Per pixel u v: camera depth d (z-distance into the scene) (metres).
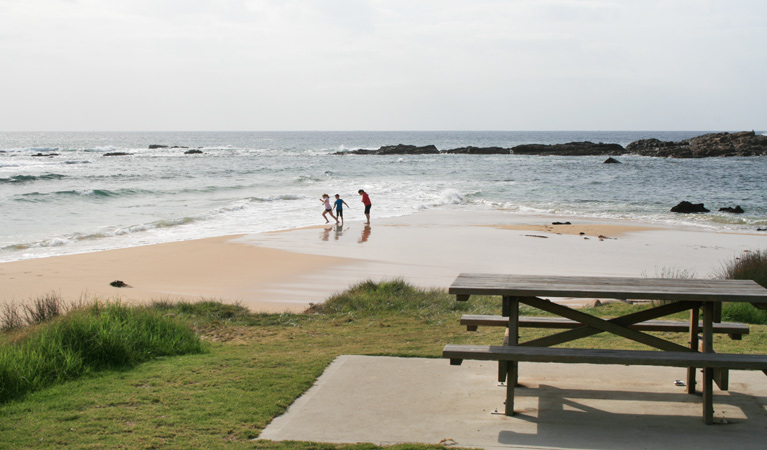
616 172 55.69
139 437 4.16
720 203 33.81
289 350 7.14
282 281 14.24
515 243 20.00
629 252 18.39
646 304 10.22
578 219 26.92
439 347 6.87
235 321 9.54
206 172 48.78
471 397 4.99
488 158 80.31
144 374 5.74
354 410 4.70
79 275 14.67
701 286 4.54
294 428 4.33
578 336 4.83
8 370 5.20
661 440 4.06
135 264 16.12
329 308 10.38
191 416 4.56
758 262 11.35
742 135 89.75
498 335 7.71
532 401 4.87
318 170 54.72
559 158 79.94
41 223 23.00
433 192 37.94
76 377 5.67
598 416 4.52
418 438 4.13
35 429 4.32
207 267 15.87
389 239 20.77
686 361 4.18
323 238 20.91
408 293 11.16
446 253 18.11
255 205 30.48
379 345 7.14
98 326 6.47
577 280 4.85
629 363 4.20
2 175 40.91
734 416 4.47
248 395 5.04
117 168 51.47
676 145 91.75
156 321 7.45
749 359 4.14
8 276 14.41
